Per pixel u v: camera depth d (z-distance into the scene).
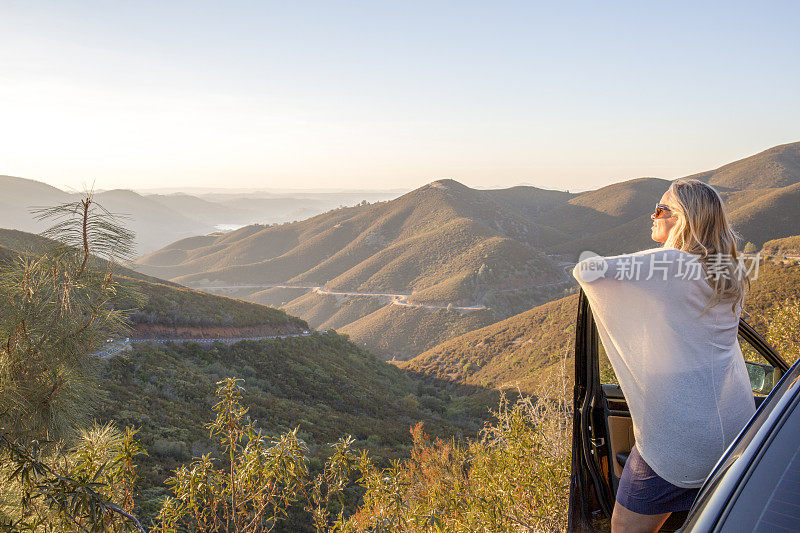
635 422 1.62
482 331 112.94
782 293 28.39
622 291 1.55
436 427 42.94
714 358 1.56
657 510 1.62
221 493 3.05
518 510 3.09
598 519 2.00
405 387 76.62
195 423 27.50
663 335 1.52
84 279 2.24
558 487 2.96
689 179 1.67
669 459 1.54
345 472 3.36
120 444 2.51
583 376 2.01
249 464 2.98
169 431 24.48
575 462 2.00
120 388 29.67
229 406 3.14
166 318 54.62
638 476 1.63
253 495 3.03
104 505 2.13
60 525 2.23
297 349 64.31
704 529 0.93
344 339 86.56
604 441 2.04
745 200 184.88
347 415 44.66
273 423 32.94
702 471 1.53
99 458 2.44
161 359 41.03
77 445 2.43
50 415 2.20
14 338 2.16
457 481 3.48
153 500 9.38
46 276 2.21
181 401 32.97
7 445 2.08
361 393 56.06
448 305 187.25
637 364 1.57
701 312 1.53
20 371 2.18
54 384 2.19
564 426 3.30
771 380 2.24
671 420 1.53
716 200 1.58
